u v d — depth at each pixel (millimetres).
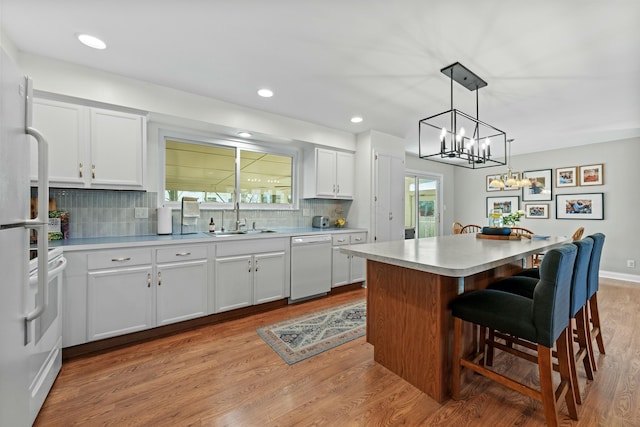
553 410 1347
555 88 2621
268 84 2627
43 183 1199
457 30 1812
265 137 3520
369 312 2119
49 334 1670
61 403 1611
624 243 4367
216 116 2984
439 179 6555
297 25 1793
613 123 3625
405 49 2035
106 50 2080
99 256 2188
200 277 2670
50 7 1625
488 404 1624
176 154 3213
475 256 1750
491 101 2943
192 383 1808
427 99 2930
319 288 3568
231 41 1971
